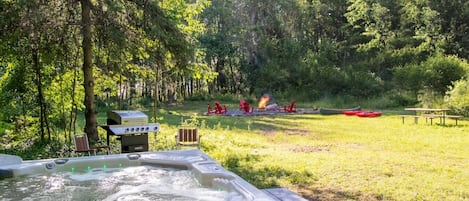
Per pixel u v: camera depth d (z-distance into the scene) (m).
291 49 29.08
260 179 6.63
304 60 28.34
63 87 9.58
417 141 10.59
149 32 9.08
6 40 8.32
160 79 10.89
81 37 9.16
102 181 6.39
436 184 6.25
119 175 6.72
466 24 27.53
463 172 7.01
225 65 30.67
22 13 8.11
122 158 7.20
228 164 7.73
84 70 9.23
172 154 7.37
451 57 23.27
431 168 7.31
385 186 6.16
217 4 28.61
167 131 12.34
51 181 6.37
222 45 28.31
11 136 9.37
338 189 6.04
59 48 8.75
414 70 22.97
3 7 8.19
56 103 9.60
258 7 30.33
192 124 13.12
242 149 9.38
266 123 15.43
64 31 8.65
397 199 5.56
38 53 8.80
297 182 6.43
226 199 5.34
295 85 27.66
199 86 31.11
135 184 6.24
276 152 9.02
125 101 23.77
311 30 32.47
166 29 9.26
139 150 8.38
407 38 28.34
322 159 8.12
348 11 31.94
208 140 10.20
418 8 28.36
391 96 23.73
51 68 9.25
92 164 7.02
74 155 8.30
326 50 29.61
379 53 28.12
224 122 15.71
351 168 7.30
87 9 8.85
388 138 11.25
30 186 6.11
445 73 21.80
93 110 9.41
